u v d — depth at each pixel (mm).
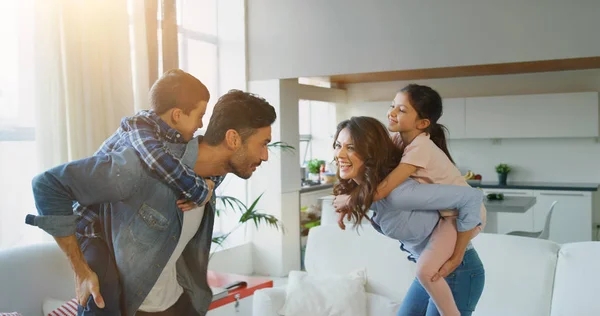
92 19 4359
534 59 5414
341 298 3316
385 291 3484
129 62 4656
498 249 3240
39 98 4105
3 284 2930
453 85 8086
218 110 1713
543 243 3207
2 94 4047
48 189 1481
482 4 5598
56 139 4188
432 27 5816
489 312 3168
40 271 3092
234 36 6734
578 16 5250
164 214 1636
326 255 3703
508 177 7980
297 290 3344
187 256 1931
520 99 7473
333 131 8680
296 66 6465
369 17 6102
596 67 6820
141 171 1574
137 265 1632
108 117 4457
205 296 1954
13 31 4090
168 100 1708
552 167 7766
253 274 6715
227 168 1777
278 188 6559
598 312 2871
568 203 7125
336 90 8328
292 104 6762
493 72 7125
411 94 2404
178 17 6250
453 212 2344
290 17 6484
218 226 6836
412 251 2502
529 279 3125
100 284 1639
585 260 3010
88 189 1505
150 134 1647
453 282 2385
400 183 2273
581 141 7605
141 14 4914
